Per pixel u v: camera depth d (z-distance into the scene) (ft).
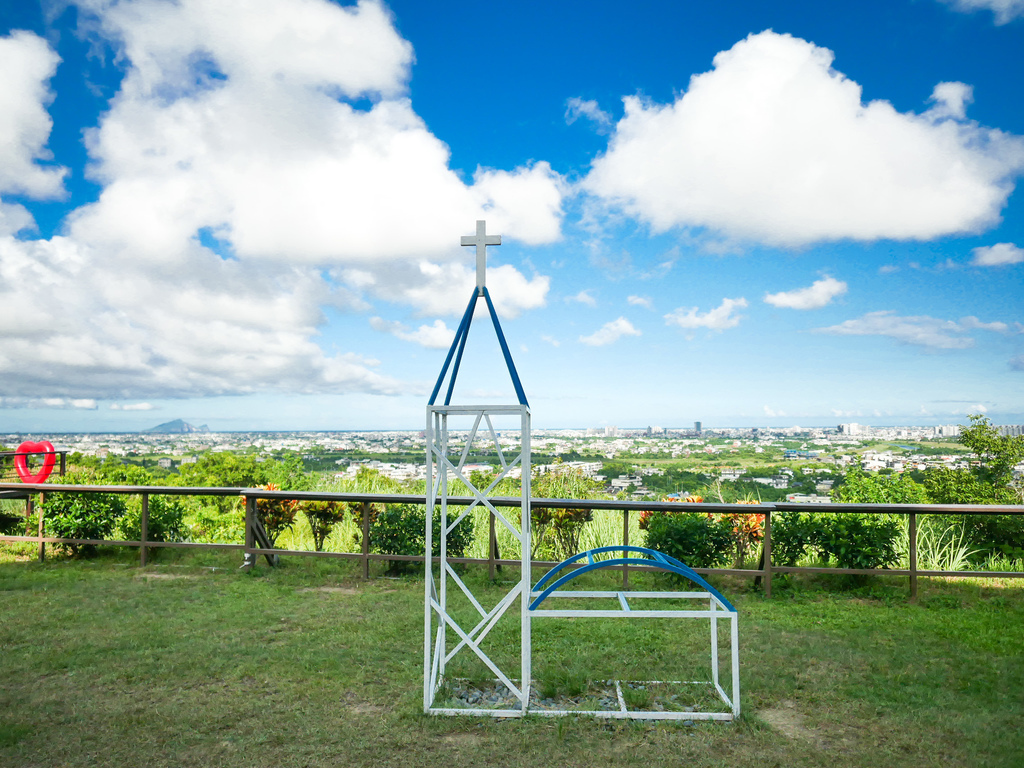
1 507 34.45
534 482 33.55
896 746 11.65
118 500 29.25
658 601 22.25
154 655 16.16
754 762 10.96
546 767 10.77
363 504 25.13
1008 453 38.01
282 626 18.80
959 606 21.70
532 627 18.83
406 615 19.88
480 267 13.97
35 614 19.77
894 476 36.04
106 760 10.97
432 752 11.28
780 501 24.63
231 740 11.69
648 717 12.52
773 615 20.31
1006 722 12.63
